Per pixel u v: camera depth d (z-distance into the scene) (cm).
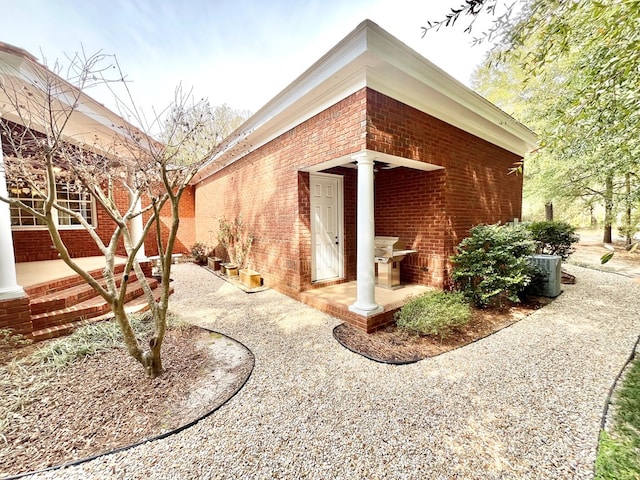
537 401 232
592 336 361
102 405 227
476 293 460
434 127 458
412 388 253
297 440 194
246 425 209
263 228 641
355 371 283
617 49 201
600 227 1139
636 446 181
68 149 318
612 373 272
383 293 490
